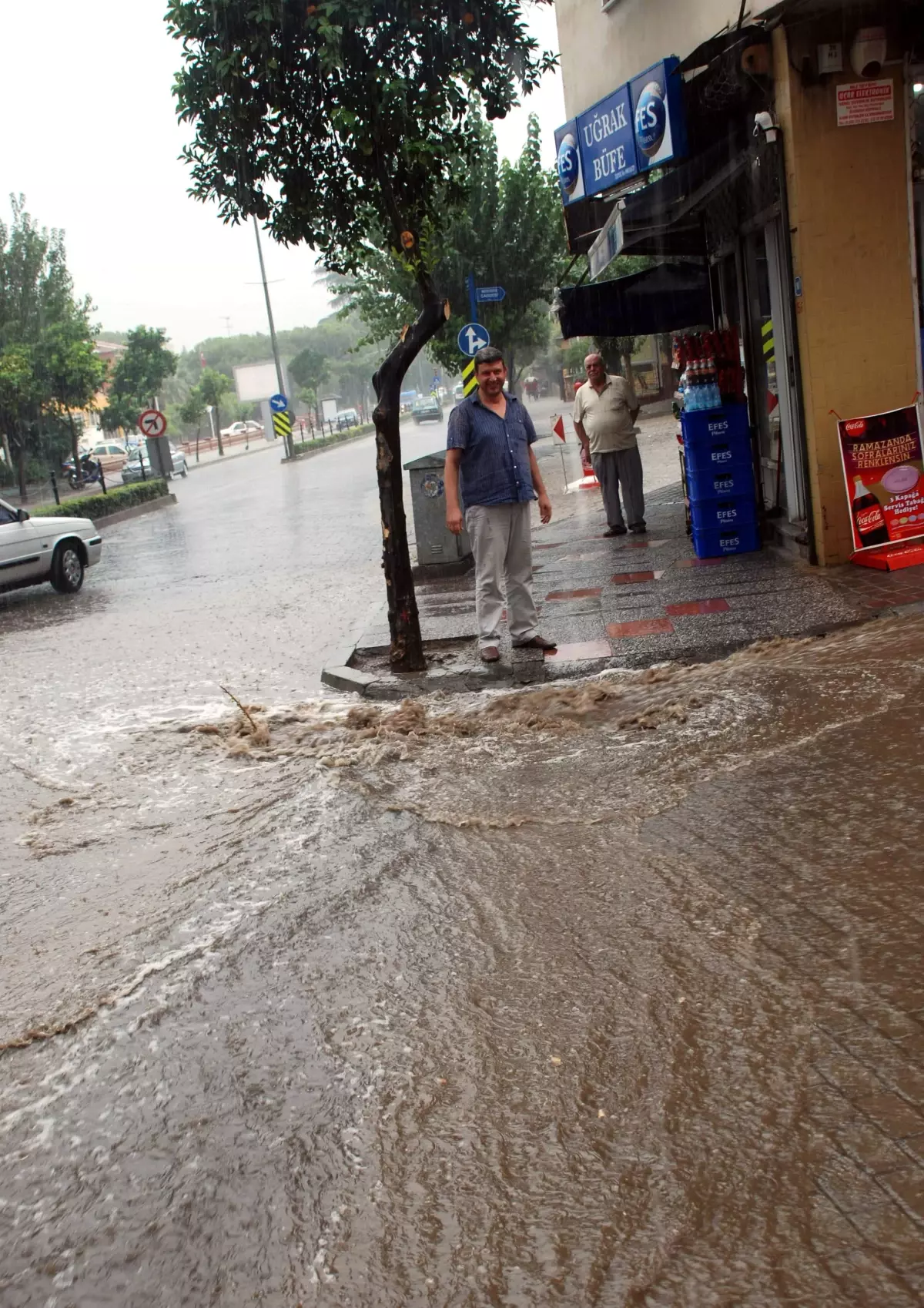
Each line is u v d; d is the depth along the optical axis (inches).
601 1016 133.3
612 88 484.7
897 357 341.4
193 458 2691.9
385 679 312.7
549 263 1170.6
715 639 293.6
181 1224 108.8
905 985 128.9
